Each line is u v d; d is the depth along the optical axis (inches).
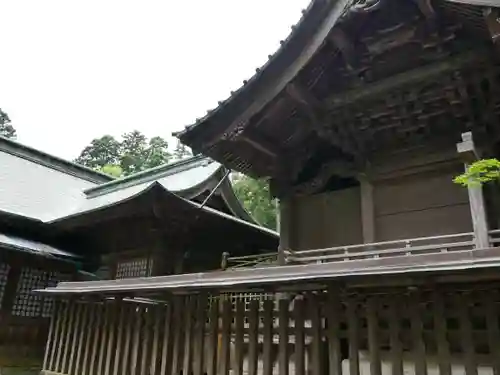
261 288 201.9
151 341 251.9
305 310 200.8
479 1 191.0
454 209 251.0
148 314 257.6
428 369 181.3
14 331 464.1
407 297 175.6
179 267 492.4
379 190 286.2
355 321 184.5
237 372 210.5
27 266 490.6
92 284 264.2
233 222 499.8
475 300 162.4
